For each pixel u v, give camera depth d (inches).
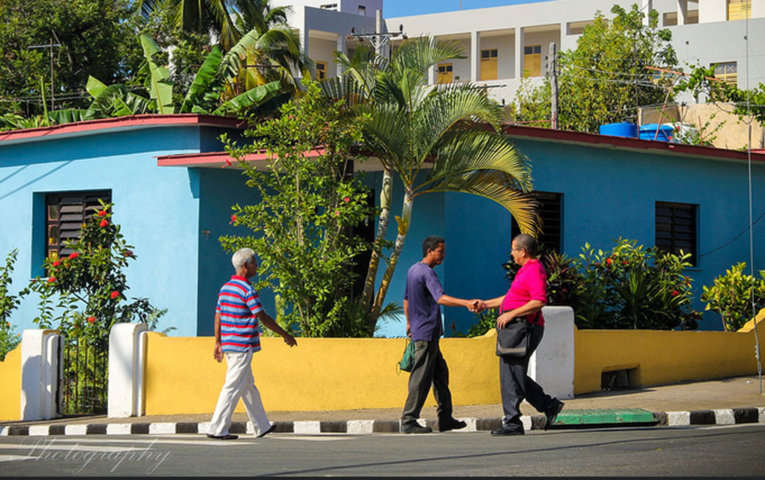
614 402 454.0
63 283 560.4
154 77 807.7
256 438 372.2
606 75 1507.1
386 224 538.9
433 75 2279.8
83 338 530.0
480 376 470.6
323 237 528.4
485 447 318.0
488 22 2201.0
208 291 626.5
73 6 1362.0
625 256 609.0
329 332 505.4
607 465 266.7
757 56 1576.0
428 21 2251.5
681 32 1625.2
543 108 1547.7
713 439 335.0
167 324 631.2
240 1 1147.9
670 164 713.0
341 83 528.1
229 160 581.3
